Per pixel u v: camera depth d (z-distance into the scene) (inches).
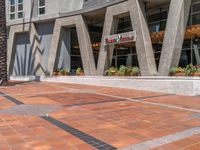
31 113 372.8
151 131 281.1
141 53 797.2
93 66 1038.4
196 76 645.3
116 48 1099.3
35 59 1195.9
